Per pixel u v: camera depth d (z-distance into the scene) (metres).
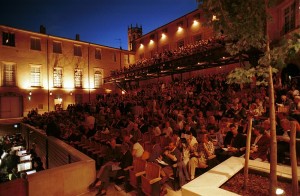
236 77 3.48
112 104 20.98
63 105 29.61
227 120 9.61
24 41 26.72
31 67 27.22
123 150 7.30
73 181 6.12
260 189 3.68
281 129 6.94
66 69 30.16
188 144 6.77
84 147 10.16
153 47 32.78
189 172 6.36
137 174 5.73
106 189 6.16
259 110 9.90
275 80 13.19
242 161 4.61
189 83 20.50
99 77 33.47
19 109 26.23
